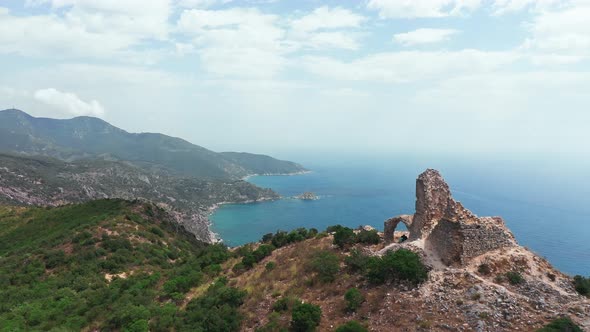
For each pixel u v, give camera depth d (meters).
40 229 89.25
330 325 22.08
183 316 30.30
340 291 26.55
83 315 37.66
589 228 174.62
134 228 81.94
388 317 21.14
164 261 66.56
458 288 22.23
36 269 57.22
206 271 44.69
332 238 42.34
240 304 29.38
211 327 25.03
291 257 38.25
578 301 21.08
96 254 63.00
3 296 46.59
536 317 19.16
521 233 165.50
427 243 29.09
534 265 24.39
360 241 37.66
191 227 196.12
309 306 23.12
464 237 25.52
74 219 92.69
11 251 70.88
